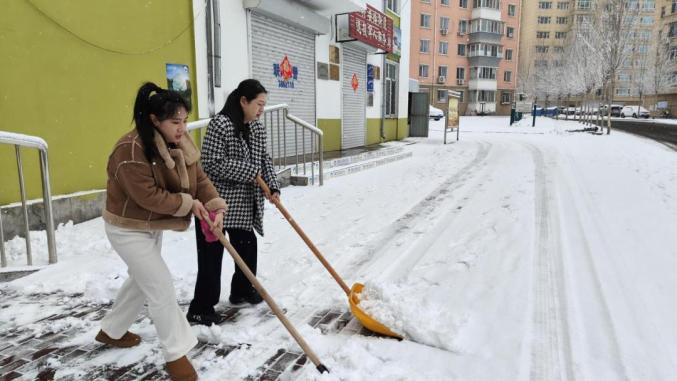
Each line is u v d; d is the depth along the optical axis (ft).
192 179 7.85
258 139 10.05
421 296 10.64
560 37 203.31
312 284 11.69
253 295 10.48
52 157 16.69
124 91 19.40
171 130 6.99
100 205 17.83
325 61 37.24
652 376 7.40
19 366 8.11
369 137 48.47
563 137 63.05
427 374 7.56
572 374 7.50
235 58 26.21
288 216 10.22
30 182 15.80
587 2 192.13
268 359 8.23
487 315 9.62
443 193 23.03
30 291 11.23
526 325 9.13
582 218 16.99
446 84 168.14
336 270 12.66
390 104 55.62
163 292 7.47
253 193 9.95
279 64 30.91
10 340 9.01
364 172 31.12
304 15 31.76
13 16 15.28
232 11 25.72
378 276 12.15
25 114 15.80
